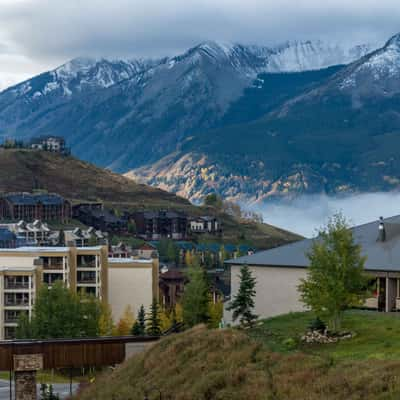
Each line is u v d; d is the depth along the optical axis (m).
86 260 198.88
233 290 126.69
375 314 102.06
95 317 150.62
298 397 66.31
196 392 73.25
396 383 62.66
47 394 107.38
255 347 78.81
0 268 182.12
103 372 110.25
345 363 71.19
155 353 88.38
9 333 180.12
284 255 123.75
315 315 100.69
